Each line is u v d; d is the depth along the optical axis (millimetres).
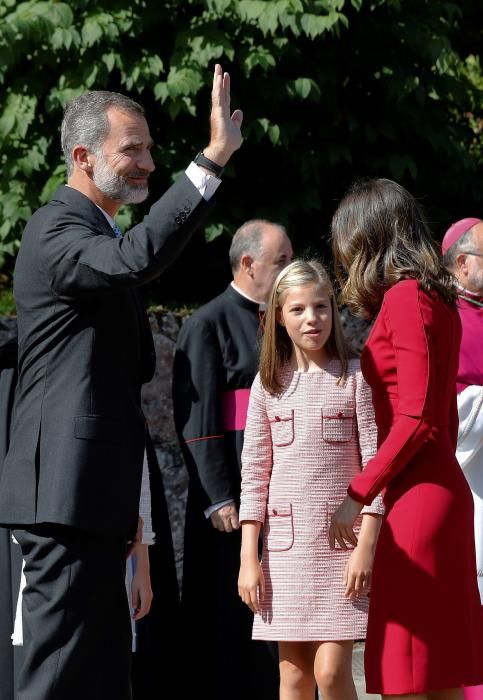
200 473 13984
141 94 20531
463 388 13211
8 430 12742
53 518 10250
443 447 10430
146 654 14164
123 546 10766
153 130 20609
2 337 18688
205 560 14250
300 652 12172
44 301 10586
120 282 9977
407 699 10156
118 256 9938
